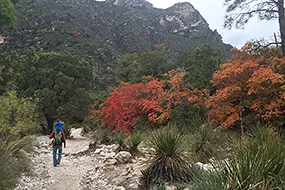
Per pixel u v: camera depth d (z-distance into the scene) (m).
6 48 59.38
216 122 11.23
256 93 10.18
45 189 6.25
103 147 11.99
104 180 6.74
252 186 3.41
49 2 89.94
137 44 87.56
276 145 4.37
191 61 24.31
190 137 7.66
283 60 10.41
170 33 110.31
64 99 29.41
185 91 12.92
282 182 3.51
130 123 14.90
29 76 28.25
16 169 6.57
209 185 3.65
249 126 10.27
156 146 6.30
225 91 10.21
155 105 13.50
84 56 63.03
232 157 4.14
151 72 39.34
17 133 12.83
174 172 5.84
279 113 9.76
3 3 24.05
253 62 10.70
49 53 31.88
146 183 5.98
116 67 63.66
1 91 15.68
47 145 14.63
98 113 25.83
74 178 7.32
